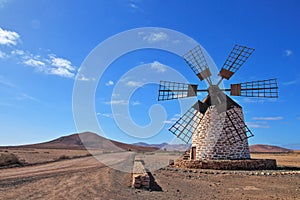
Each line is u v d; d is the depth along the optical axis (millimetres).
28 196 9898
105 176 16406
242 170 21578
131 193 11047
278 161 36125
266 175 18656
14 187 11812
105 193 10820
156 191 11820
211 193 11781
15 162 25625
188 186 13641
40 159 34062
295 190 12805
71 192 10859
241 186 13945
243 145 24766
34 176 15922
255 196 11242
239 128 24891
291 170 21578
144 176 12516
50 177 15516
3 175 16422
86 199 9602
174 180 15797
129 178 15836
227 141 24406
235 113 25094
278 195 11523
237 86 25922
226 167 22156
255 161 22531
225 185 14242
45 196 9961
